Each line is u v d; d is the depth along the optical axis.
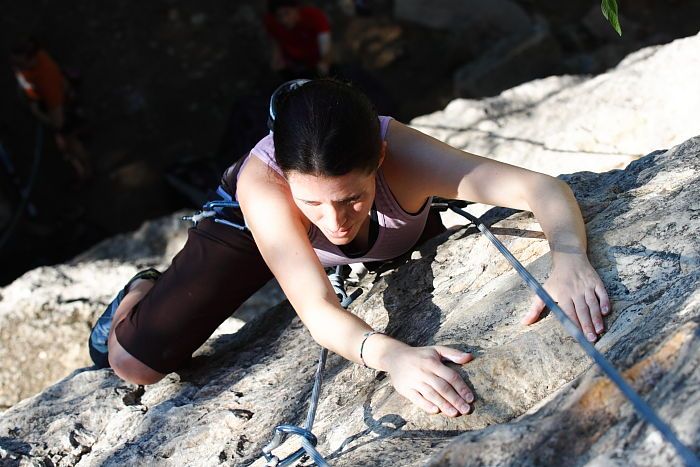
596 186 2.85
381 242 2.73
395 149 2.60
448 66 9.82
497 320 2.34
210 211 2.90
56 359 4.33
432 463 1.75
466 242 2.88
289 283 2.44
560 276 2.29
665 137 3.97
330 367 2.74
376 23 10.38
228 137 6.80
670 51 4.50
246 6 10.78
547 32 9.13
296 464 2.23
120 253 5.34
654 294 2.16
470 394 2.10
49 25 10.73
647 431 1.58
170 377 3.14
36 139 9.73
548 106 4.85
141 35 10.60
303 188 2.25
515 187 2.51
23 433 2.96
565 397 1.83
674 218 2.36
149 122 9.92
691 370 1.66
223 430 2.65
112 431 2.89
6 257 8.84
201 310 2.95
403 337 2.62
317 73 8.30
